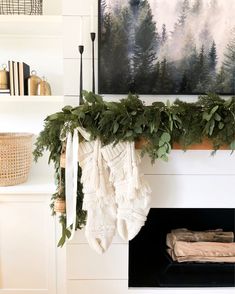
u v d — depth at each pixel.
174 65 1.44
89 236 1.38
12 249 1.64
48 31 1.79
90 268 1.52
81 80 1.41
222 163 1.46
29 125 1.93
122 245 1.51
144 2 1.40
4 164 1.63
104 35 1.41
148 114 1.29
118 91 1.44
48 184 1.71
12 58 1.88
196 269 1.71
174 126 1.32
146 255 1.89
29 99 1.66
